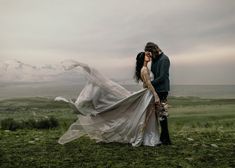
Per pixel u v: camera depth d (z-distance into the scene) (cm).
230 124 1677
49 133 1119
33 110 4831
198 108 5338
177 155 764
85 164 692
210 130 1233
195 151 802
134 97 861
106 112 870
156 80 857
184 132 1149
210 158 737
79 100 859
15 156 756
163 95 866
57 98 854
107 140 891
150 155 764
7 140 956
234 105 6088
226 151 805
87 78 869
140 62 884
